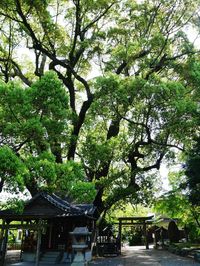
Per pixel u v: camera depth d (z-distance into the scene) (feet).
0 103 33.17
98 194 73.46
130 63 68.54
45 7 55.26
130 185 72.18
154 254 71.41
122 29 68.49
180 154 71.92
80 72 83.51
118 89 52.16
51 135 36.65
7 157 29.35
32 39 64.34
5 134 33.47
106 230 86.53
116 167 79.71
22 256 61.67
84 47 66.64
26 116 33.94
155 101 54.29
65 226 66.59
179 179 72.64
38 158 34.47
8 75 70.74
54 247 64.44
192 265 47.62
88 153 61.36
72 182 36.40
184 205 69.51
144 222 92.12
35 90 33.76
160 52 65.62
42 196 56.44
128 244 129.18
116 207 82.38
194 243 77.56
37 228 53.67
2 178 29.86
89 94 69.51
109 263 54.13
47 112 35.78
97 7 68.28
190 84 65.41
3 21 66.69
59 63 68.44
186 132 59.16
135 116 60.44
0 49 68.08
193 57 65.92
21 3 56.65
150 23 72.02
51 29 61.72
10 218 55.72
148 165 82.79
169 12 72.90
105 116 60.75
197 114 55.06
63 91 35.06
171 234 89.92
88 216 61.36
